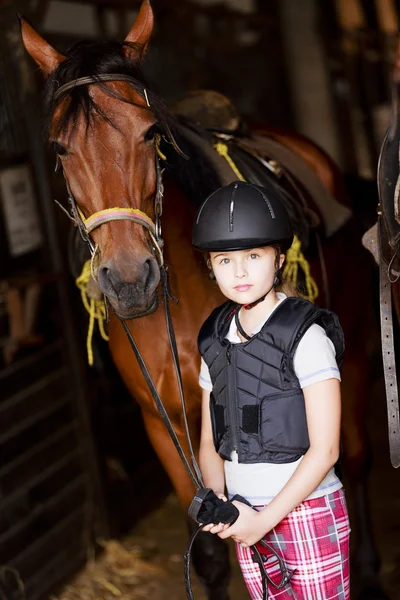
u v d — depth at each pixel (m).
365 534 3.04
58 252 3.50
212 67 5.98
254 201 1.74
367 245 2.24
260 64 6.98
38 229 3.49
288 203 2.67
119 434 4.04
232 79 6.34
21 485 3.24
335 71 7.61
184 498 2.47
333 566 1.74
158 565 3.46
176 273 2.34
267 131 3.40
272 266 1.75
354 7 8.23
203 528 1.70
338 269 3.15
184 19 5.59
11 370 3.30
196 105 2.93
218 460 1.89
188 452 2.43
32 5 3.77
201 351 1.82
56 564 3.34
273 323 1.71
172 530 3.77
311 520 1.72
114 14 5.25
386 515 3.54
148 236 2.02
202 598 3.14
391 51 8.95
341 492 1.78
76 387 3.59
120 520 3.80
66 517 3.47
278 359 1.70
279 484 1.71
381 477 3.94
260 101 6.89
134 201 1.99
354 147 7.84
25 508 3.23
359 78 8.23
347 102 7.68
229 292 1.76
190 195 2.42
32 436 3.35
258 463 1.72
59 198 3.62
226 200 1.75
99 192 1.98
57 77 2.06
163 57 5.14
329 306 3.01
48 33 3.83
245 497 1.74
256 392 1.71
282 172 2.88
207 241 1.75
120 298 1.93
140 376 2.38
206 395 1.90
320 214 3.00
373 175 8.22
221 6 6.23
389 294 2.11
